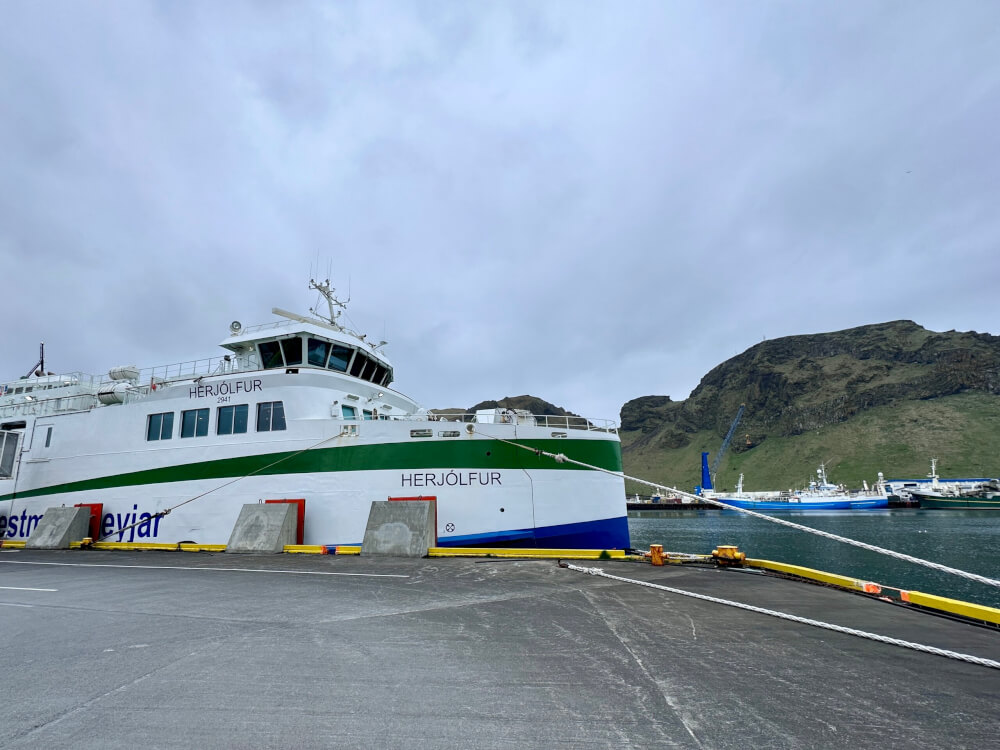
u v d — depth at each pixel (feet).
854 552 151.53
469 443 54.24
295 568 41.52
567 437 55.93
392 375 79.46
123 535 62.18
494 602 28.22
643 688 15.83
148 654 19.56
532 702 14.82
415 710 14.30
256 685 16.22
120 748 12.22
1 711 14.40
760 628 22.71
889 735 12.82
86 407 74.74
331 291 76.23
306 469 56.18
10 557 54.65
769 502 547.49
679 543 192.24
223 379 62.08
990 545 170.81
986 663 17.79
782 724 13.38
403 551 47.78
